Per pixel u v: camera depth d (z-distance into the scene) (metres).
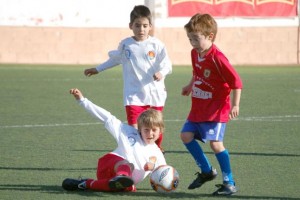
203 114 21.39
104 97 50.25
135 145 21.69
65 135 33.47
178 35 80.25
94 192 21.53
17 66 75.19
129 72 27.86
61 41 78.94
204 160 21.73
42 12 78.50
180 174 24.70
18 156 27.92
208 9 80.56
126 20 79.69
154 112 21.80
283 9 81.81
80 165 26.23
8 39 78.25
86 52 79.56
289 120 39.06
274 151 29.36
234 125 37.12
